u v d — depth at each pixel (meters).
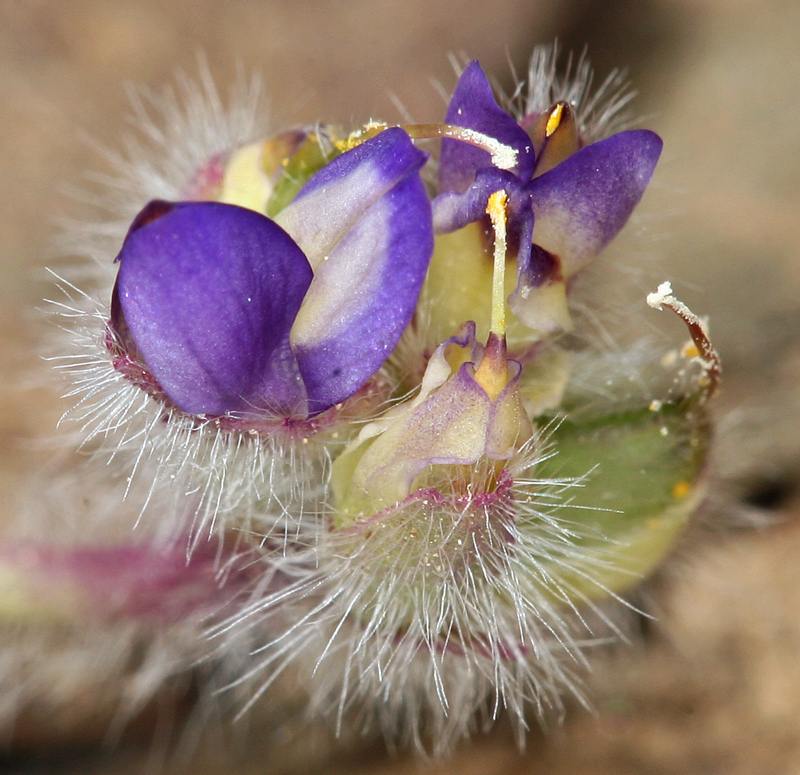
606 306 0.07
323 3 0.10
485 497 0.07
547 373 0.07
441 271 0.07
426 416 0.06
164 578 0.08
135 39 0.10
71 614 0.08
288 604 0.07
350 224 0.06
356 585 0.07
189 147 0.08
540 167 0.07
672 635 0.08
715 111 0.09
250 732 0.08
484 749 0.08
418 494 0.07
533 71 0.07
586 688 0.08
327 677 0.08
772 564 0.08
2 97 0.09
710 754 0.08
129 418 0.07
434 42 0.10
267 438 0.07
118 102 0.09
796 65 0.09
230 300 0.06
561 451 0.07
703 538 0.08
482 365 0.06
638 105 0.10
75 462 0.08
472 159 0.07
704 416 0.07
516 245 0.07
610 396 0.07
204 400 0.06
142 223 0.06
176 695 0.08
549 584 0.07
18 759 0.08
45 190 0.09
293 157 0.07
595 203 0.07
